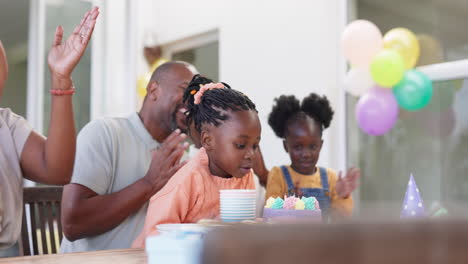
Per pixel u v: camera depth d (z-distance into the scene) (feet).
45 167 3.45
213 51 12.85
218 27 12.22
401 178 9.09
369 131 8.07
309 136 6.49
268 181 6.39
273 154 10.39
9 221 3.30
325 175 6.70
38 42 12.46
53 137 3.33
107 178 4.71
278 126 6.91
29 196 4.40
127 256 2.08
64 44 3.21
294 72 10.34
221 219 2.79
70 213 4.40
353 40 8.09
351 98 9.75
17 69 12.34
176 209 3.38
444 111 8.53
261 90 11.04
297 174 6.52
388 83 7.63
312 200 2.90
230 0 11.87
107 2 13.62
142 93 12.48
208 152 3.68
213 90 3.65
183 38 13.35
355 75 8.25
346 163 9.68
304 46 10.17
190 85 4.50
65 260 1.96
